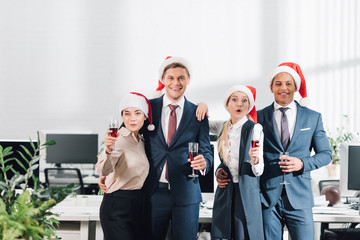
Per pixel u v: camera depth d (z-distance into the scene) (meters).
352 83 7.38
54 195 1.85
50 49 7.33
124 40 7.37
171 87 2.92
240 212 2.86
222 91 7.38
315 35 7.40
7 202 1.81
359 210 3.30
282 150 3.01
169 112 2.95
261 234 2.84
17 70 7.32
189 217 2.84
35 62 7.32
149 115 2.90
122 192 2.76
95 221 3.24
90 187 5.90
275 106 3.14
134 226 2.78
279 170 2.99
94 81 7.34
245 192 2.84
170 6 7.39
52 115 7.32
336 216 3.13
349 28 7.39
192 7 7.40
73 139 6.41
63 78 7.33
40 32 7.34
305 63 7.40
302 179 3.01
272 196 2.98
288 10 7.41
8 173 3.65
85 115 7.32
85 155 6.41
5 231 1.63
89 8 7.36
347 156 3.59
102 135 7.33
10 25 7.32
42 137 6.41
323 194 3.67
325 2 7.39
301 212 2.98
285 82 3.08
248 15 7.41
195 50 7.38
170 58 2.97
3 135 7.30
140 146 2.85
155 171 2.83
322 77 7.39
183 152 2.88
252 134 2.89
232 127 3.00
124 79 7.35
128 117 2.82
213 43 7.39
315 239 3.43
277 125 3.10
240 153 2.90
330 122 7.37
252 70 7.39
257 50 7.40
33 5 7.33
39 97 7.32
